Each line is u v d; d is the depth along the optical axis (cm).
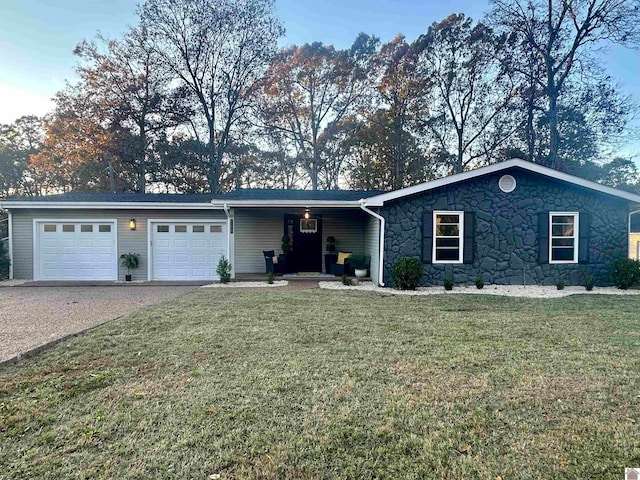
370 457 218
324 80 2239
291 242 1222
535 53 1780
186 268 1124
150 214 1109
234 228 1199
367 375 339
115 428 249
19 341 458
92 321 573
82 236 1097
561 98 1783
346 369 354
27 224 1080
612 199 956
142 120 2100
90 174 2097
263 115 2216
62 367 362
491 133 2048
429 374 341
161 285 1009
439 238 951
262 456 219
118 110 2056
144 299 775
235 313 608
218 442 232
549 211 951
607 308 655
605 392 303
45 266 1090
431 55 2089
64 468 208
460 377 334
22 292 883
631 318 571
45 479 198
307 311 626
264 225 1212
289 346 428
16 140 2550
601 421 257
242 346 428
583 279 948
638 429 247
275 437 238
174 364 370
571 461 214
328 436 238
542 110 1827
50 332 504
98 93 2055
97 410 274
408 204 942
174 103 2097
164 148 2133
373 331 495
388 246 942
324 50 2197
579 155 1853
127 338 461
